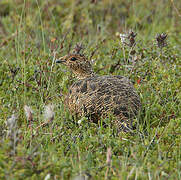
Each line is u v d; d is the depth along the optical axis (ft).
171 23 69.62
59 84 47.34
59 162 31.89
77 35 62.75
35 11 68.18
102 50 56.39
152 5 71.82
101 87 40.22
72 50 53.16
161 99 45.24
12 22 68.54
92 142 36.14
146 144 35.37
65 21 66.90
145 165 32.50
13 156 30.53
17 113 39.93
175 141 36.78
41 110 42.01
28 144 34.45
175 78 48.16
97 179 30.55
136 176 29.63
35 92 45.96
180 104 43.68
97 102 39.11
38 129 37.96
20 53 52.49
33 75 48.73
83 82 42.22
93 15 70.08
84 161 32.89
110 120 38.40
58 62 47.60
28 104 43.47
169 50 53.47
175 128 38.96
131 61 50.29
